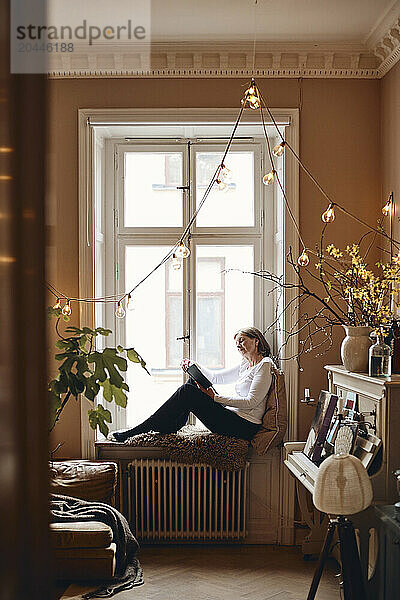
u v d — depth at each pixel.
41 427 0.35
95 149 4.52
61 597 3.49
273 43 4.27
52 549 0.36
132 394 4.96
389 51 4.09
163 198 4.98
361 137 4.45
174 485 4.48
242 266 4.98
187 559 4.22
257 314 4.96
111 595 3.56
